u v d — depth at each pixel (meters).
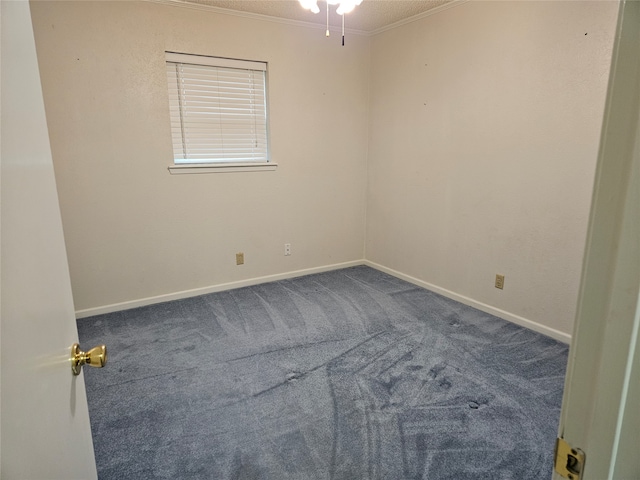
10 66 0.61
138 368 2.34
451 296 3.39
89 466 0.96
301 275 4.04
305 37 3.57
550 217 2.61
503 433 1.79
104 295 3.13
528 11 2.56
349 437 1.77
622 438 0.46
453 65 3.11
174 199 3.28
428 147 3.44
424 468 1.60
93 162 2.93
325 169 3.95
